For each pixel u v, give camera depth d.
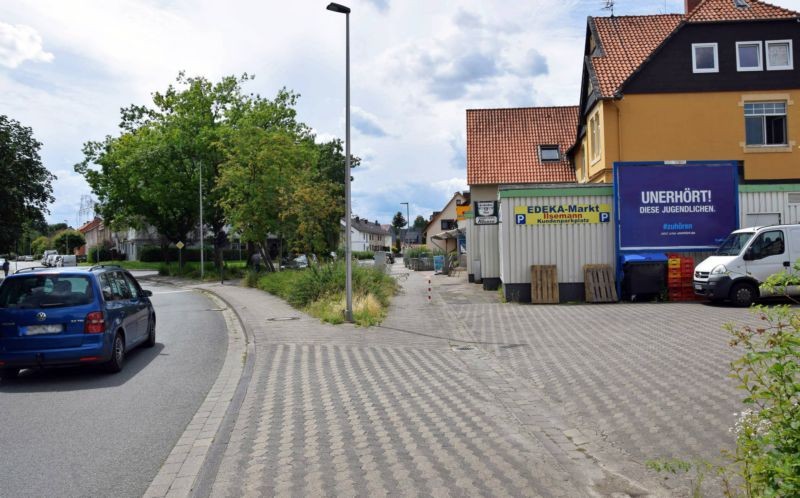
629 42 26.09
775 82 23.47
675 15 27.34
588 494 4.41
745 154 23.45
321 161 62.19
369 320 14.27
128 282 11.41
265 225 29.41
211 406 7.39
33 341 9.02
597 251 18.14
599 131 24.77
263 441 5.80
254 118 43.41
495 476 4.77
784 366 3.31
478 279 27.72
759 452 3.22
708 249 17.83
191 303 24.22
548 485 4.57
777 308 3.66
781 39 23.48
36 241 108.75
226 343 12.79
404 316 15.85
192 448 5.79
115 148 47.56
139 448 5.83
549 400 7.15
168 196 44.94
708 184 17.84
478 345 11.23
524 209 18.28
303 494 4.50
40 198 30.02
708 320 13.14
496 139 34.56
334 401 7.28
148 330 11.98
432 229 80.75
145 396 8.00
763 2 24.33
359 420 6.44
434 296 21.67
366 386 8.05
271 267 31.92
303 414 6.73
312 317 15.73
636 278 17.31
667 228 17.86
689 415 6.23
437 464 5.06
